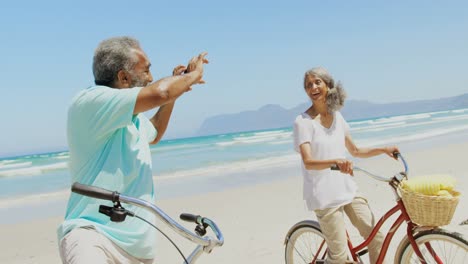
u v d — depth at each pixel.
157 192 11.40
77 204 2.15
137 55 2.27
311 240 4.79
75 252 1.95
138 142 2.34
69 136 2.21
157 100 2.00
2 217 9.61
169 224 1.81
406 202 2.88
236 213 7.99
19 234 7.52
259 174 13.58
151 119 2.81
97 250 1.98
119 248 2.13
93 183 2.15
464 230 5.55
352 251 3.59
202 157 21.67
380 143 22.39
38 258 6.12
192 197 9.86
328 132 3.54
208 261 5.36
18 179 18.12
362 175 11.05
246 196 9.57
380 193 8.66
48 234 7.46
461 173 10.46
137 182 2.27
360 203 3.60
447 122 40.72
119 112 2.02
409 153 15.91
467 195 7.57
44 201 11.62
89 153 2.17
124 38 2.30
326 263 3.60
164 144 38.19
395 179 3.19
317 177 3.52
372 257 3.48
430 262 3.11
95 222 2.11
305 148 3.46
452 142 20.19
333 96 3.49
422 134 26.69
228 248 5.83
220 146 30.25
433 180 2.78
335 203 3.48
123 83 2.27
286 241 4.10
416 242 3.08
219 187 11.60
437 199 2.68
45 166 23.22
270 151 22.41
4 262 5.98
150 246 2.29
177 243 6.34
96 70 2.27
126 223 2.17
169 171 16.12
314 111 3.62
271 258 5.32
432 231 2.97
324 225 3.54
